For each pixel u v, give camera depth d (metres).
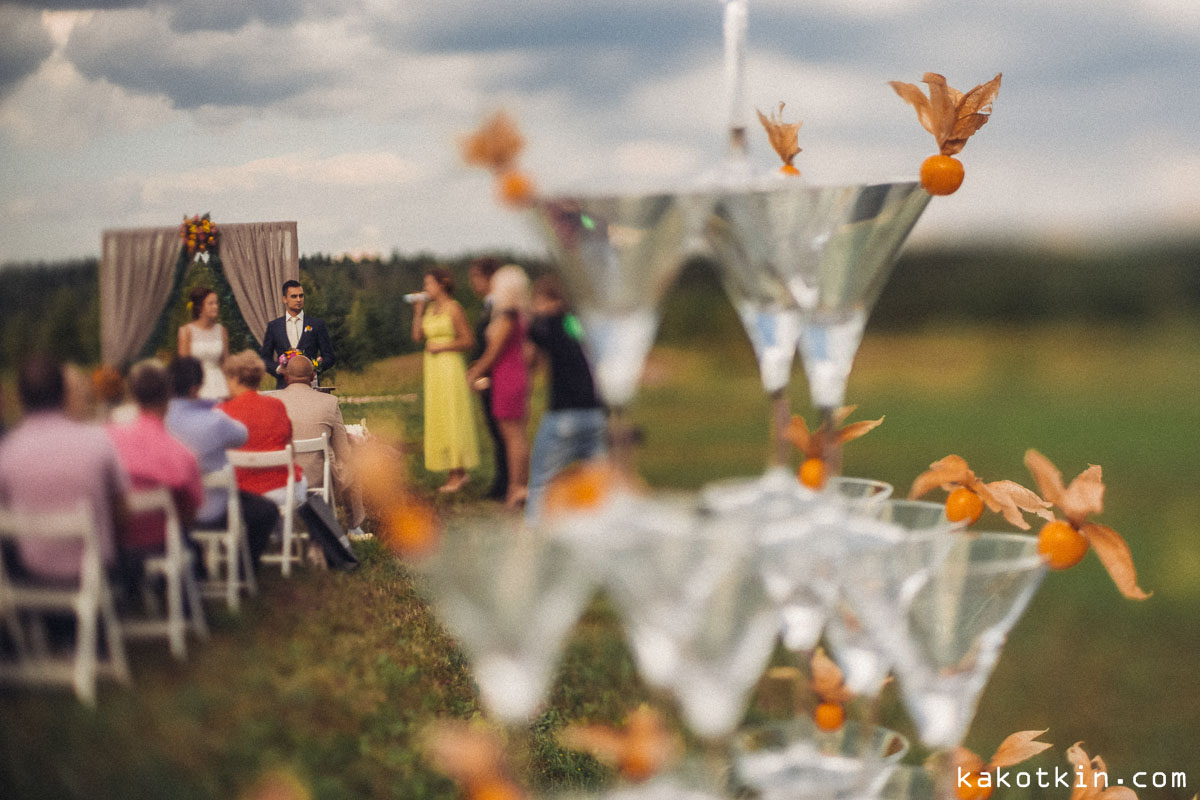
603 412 0.88
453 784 0.98
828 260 0.87
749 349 8.84
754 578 0.70
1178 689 4.12
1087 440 12.55
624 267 0.73
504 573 0.68
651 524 0.71
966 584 0.82
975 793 0.98
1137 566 7.00
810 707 0.98
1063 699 4.02
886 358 16.53
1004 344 16.27
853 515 1.00
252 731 0.88
